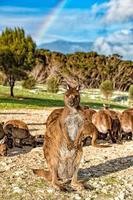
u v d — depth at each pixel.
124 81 85.81
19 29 44.56
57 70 80.56
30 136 12.52
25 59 42.94
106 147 12.62
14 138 12.27
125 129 14.09
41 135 14.30
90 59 86.62
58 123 7.64
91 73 84.69
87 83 84.38
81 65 84.00
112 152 11.80
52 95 49.47
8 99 38.47
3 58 41.41
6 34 44.59
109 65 86.00
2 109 28.45
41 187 7.93
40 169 8.72
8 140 12.16
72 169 7.88
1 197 7.36
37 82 78.62
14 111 26.92
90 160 10.49
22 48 42.69
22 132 12.30
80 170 9.34
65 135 7.56
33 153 11.41
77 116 7.67
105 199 7.34
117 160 10.57
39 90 57.69
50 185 8.05
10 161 10.32
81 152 7.80
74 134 7.73
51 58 82.75
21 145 12.41
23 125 12.40
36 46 44.22
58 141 7.65
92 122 13.96
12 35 44.50
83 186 7.86
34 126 18.11
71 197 7.41
